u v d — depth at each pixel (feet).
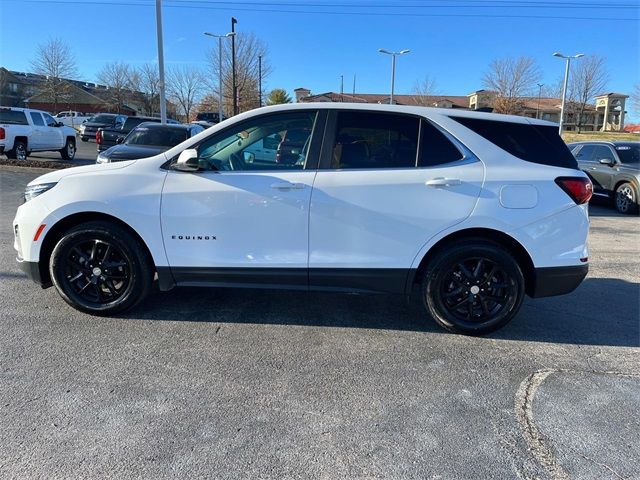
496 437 9.00
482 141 12.82
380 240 12.70
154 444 8.54
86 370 10.94
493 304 13.25
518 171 12.66
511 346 12.85
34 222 13.23
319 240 12.78
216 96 176.76
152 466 8.00
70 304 13.69
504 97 195.52
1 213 27.91
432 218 12.57
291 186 12.57
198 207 12.83
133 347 12.10
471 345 12.83
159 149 32.83
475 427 9.29
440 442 8.82
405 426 9.27
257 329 13.37
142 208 12.90
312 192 12.59
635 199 35.73
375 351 12.30
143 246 13.33
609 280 19.01
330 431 9.05
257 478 7.81
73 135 60.85
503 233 12.66
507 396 10.40
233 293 16.02
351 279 12.96
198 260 13.07
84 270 13.46
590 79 202.90
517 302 13.00
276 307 14.97
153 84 211.41
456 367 11.61
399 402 10.07
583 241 12.92
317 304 15.30
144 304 14.84
